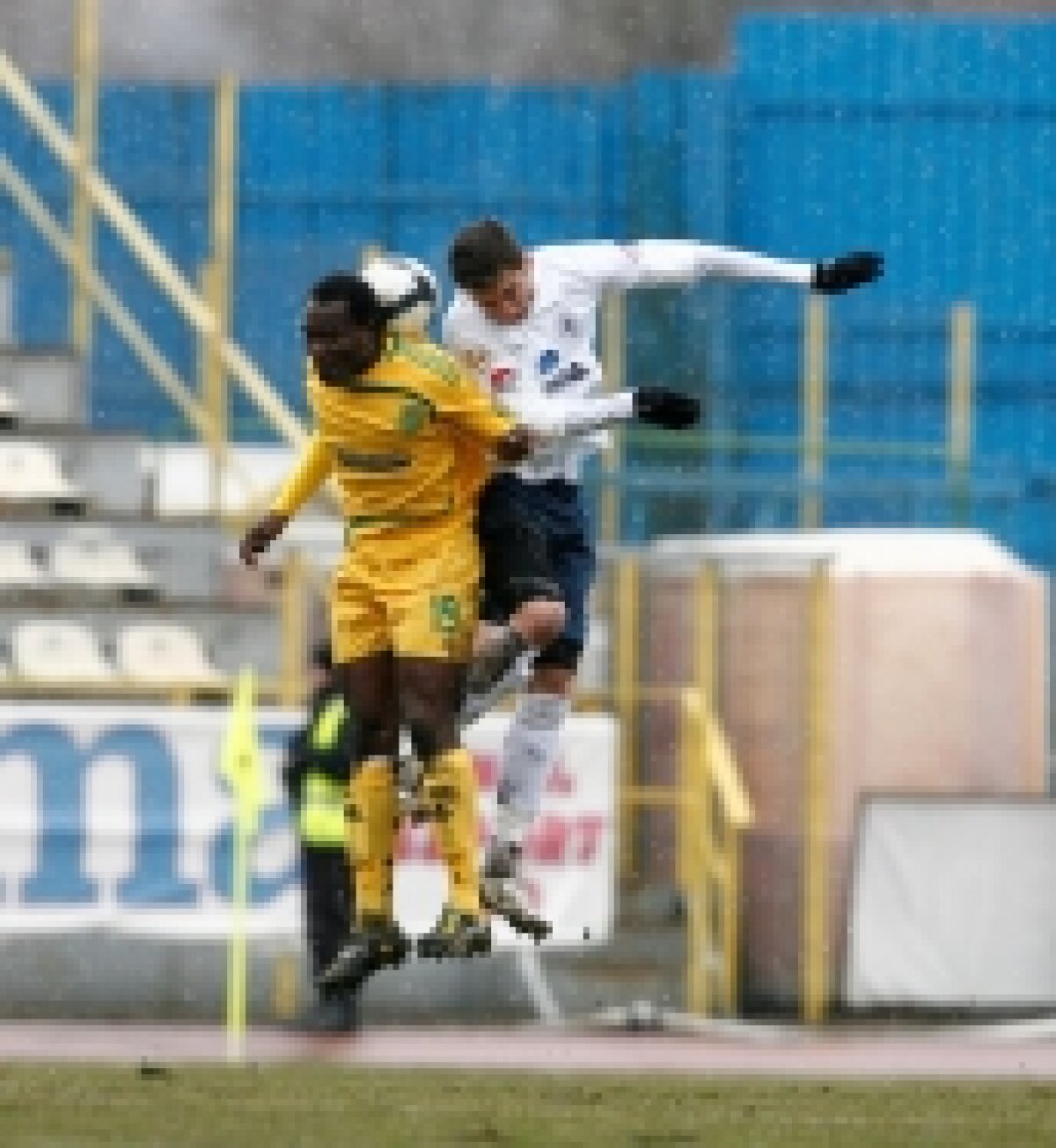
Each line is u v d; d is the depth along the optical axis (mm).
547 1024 58750
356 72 96000
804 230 78188
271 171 77312
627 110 78250
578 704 63906
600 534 69938
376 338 37875
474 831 38719
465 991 59219
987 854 61219
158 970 58188
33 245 72812
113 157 76500
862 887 61031
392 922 39406
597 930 58938
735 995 61562
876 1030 59219
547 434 37938
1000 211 78625
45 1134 36062
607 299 73625
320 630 64250
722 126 78312
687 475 72188
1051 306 78250
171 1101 39312
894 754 63281
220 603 64812
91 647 63562
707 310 74250
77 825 57312
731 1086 42938
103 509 67500
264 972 58469
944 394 76000
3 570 64750
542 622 38250
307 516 67562
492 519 38625
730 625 63906
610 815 59000
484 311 38500
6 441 66938
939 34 78750
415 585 38188
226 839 57562
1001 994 61031
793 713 62750
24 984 57812
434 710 38219
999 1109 40250
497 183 77938
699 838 60688
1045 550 71438
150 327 71812
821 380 74562
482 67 97062
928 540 65000
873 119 78625
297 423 68875
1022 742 64312
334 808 53219
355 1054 51656
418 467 38031
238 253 72125
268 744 57750
